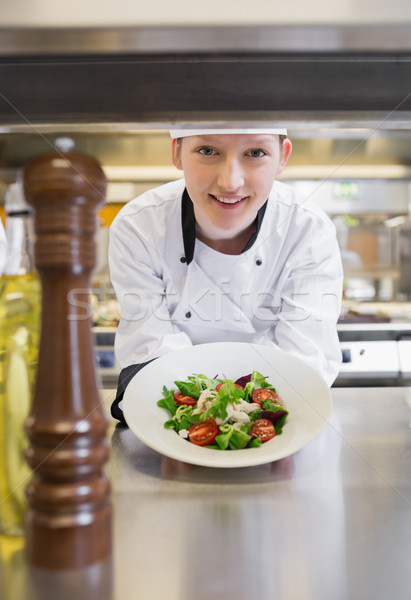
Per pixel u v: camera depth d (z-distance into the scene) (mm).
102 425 488
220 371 968
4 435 548
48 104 520
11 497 546
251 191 1042
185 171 1068
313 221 1308
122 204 3168
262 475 715
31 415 482
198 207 1092
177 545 528
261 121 524
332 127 554
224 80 518
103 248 2842
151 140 3041
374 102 527
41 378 478
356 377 2695
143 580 466
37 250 465
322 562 499
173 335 1185
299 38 471
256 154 1012
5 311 552
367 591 455
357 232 4086
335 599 444
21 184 471
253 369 958
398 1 441
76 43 478
